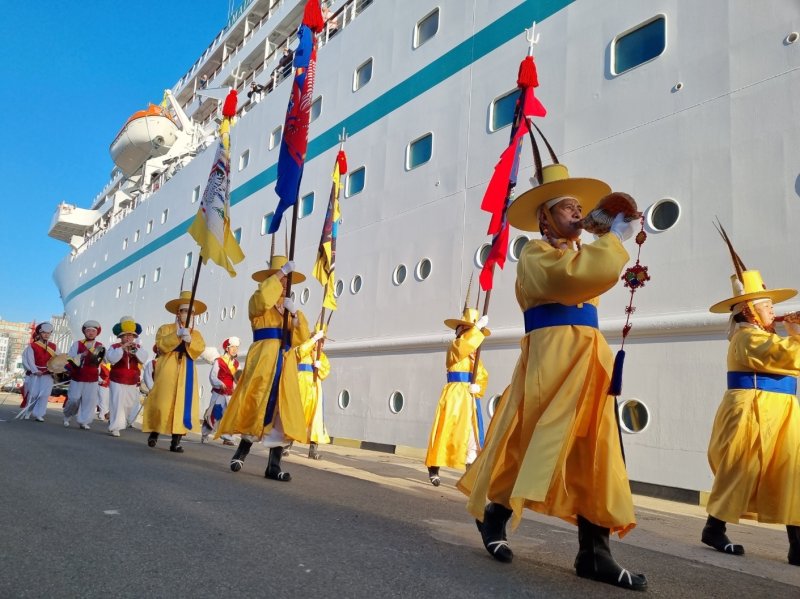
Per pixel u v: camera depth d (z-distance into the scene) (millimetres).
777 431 3494
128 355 9102
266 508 3543
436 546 2852
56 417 12750
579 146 7430
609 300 6613
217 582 2084
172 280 19812
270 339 5320
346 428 10305
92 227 35344
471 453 6027
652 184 6574
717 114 6164
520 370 2650
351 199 11359
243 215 15898
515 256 8039
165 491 3883
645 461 6012
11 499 3279
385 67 11289
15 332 166250
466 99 9391
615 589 2328
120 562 2250
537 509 2459
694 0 6598
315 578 2197
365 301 10523
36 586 1944
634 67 7035
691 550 3443
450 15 10062
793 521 3295
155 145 25312
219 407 9758
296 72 5980
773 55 5848
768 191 5656
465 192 9086
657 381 6074
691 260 6074
